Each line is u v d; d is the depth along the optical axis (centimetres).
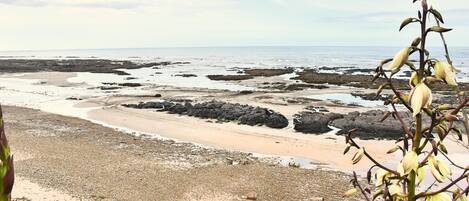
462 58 11444
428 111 190
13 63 8838
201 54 19675
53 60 10881
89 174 1644
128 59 12675
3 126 117
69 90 4419
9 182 116
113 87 4669
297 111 3089
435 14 182
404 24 185
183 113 3016
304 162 1875
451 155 1764
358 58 13238
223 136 2364
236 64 9706
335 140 2259
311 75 5700
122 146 2106
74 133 2372
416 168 192
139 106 3288
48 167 1705
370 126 2455
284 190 1512
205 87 4666
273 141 2252
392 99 207
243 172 1703
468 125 234
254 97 3812
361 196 1410
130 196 1445
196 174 1677
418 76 191
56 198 1392
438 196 200
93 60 11325
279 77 5800
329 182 1590
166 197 1448
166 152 2011
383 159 1852
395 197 201
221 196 1459
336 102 3494
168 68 8175
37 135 2292
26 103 3519
